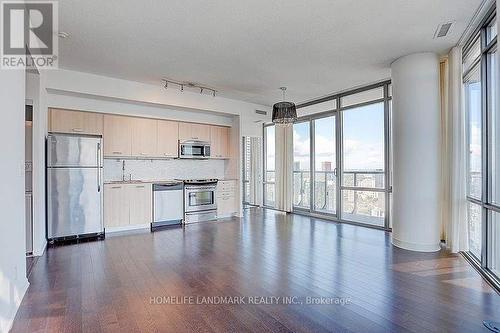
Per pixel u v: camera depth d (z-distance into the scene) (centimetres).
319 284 286
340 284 286
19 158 251
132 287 278
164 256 375
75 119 500
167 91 568
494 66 314
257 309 236
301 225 574
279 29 332
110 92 502
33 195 384
